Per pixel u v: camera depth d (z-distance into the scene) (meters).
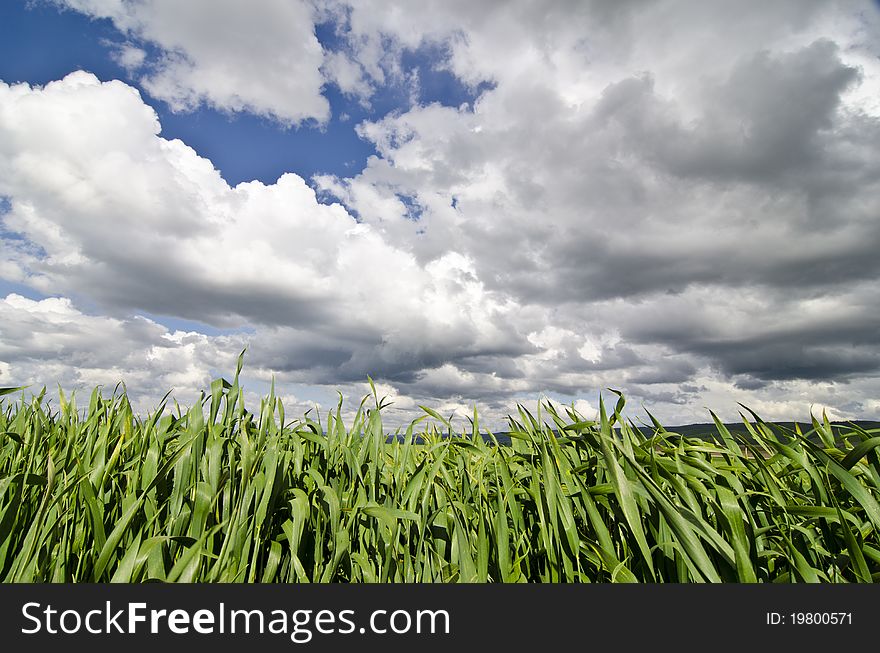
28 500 1.89
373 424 2.19
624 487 1.57
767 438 1.86
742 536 1.54
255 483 1.75
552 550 1.66
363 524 1.92
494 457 2.16
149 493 1.81
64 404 2.62
